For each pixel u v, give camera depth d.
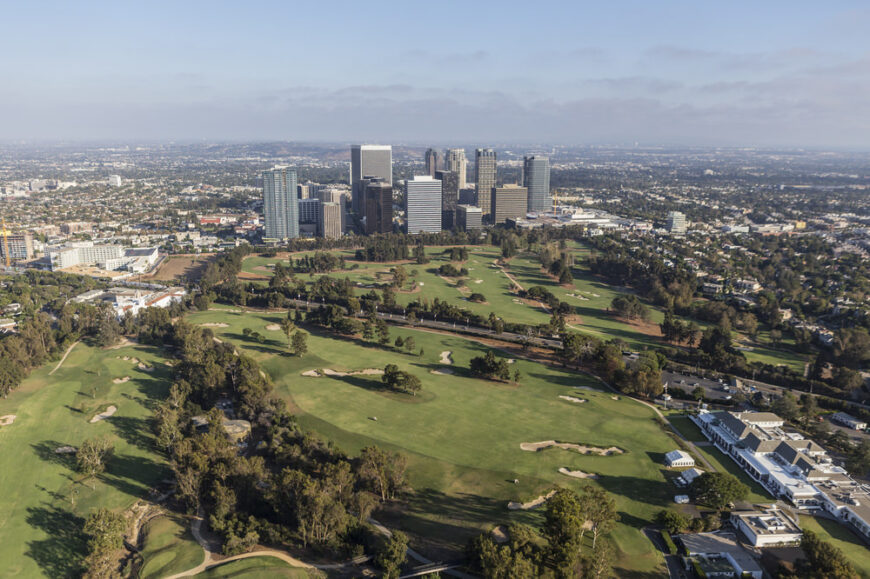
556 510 174.75
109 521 187.12
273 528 188.88
